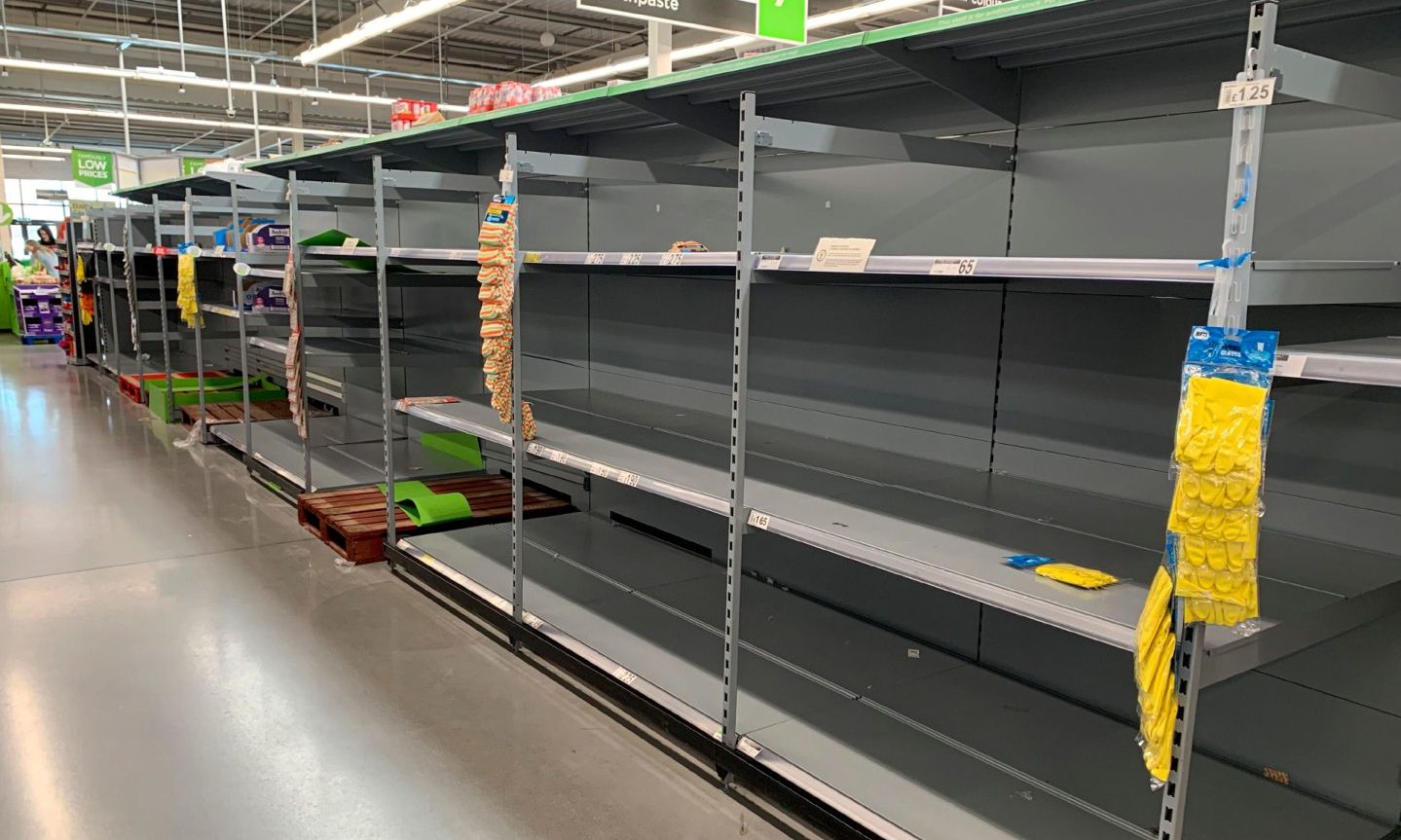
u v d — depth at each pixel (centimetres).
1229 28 208
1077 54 240
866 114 309
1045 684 289
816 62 245
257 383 844
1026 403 279
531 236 498
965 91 250
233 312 657
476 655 352
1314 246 212
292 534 500
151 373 966
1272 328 223
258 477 611
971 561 207
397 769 273
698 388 407
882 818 221
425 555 423
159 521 522
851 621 345
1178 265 150
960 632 312
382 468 573
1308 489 222
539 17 1400
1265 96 134
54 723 297
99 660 344
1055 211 259
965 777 240
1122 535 227
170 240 988
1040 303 271
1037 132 262
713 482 281
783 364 360
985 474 289
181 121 1565
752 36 466
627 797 260
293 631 372
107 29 1475
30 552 467
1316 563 205
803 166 331
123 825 245
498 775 271
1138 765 245
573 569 405
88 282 1137
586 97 309
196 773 270
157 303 886
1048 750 253
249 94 1864
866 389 328
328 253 476
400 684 327
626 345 446
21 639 362
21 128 2244
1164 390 245
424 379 629
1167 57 231
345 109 1989
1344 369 134
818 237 330
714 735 262
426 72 1767
